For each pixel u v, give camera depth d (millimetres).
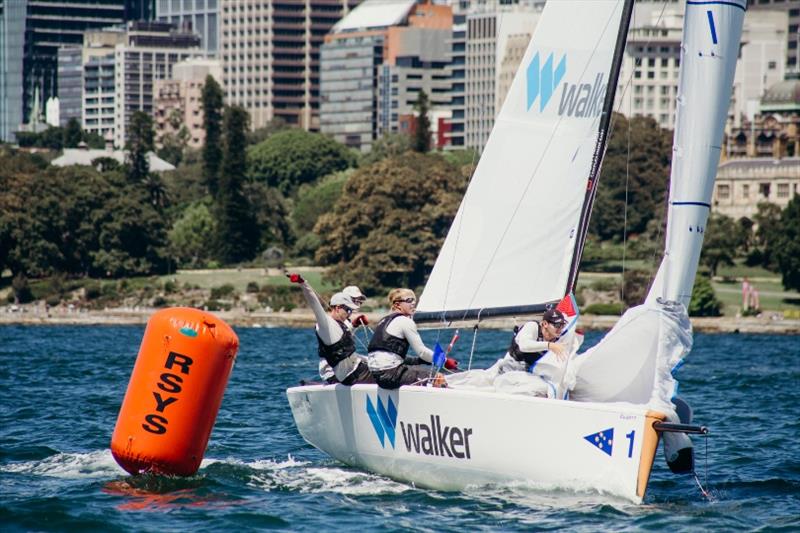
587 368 70562
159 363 75812
